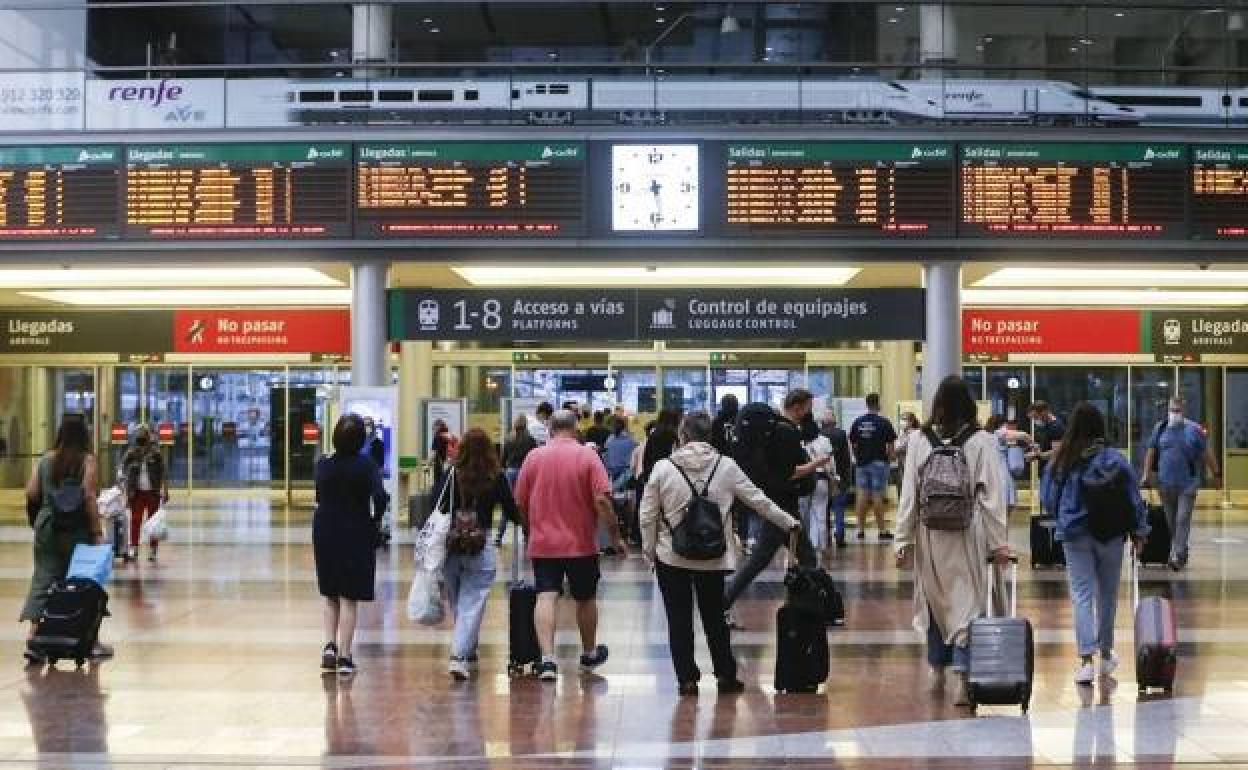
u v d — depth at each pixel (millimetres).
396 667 10453
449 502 9945
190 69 19750
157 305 27812
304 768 7445
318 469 10352
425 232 19578
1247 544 19609
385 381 19953
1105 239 19469
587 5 21062
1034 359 26844
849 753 7723
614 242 19500
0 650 11188
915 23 20203
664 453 16172
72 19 20297
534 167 19547
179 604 13695
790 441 11633
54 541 10797
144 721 8609
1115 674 10016
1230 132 19562
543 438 18625
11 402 28203
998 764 7457
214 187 19672
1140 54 20078
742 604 13781
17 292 25969
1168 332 27000
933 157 19453
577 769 7410
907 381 26656
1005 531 8961
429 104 19734
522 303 20047
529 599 10188
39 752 7801
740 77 19766
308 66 19781
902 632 11953
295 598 14109
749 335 19953
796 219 19438
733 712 8828
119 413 28188
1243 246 19484
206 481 28359
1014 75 19797
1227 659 10586
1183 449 16438
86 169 19719
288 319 27734
